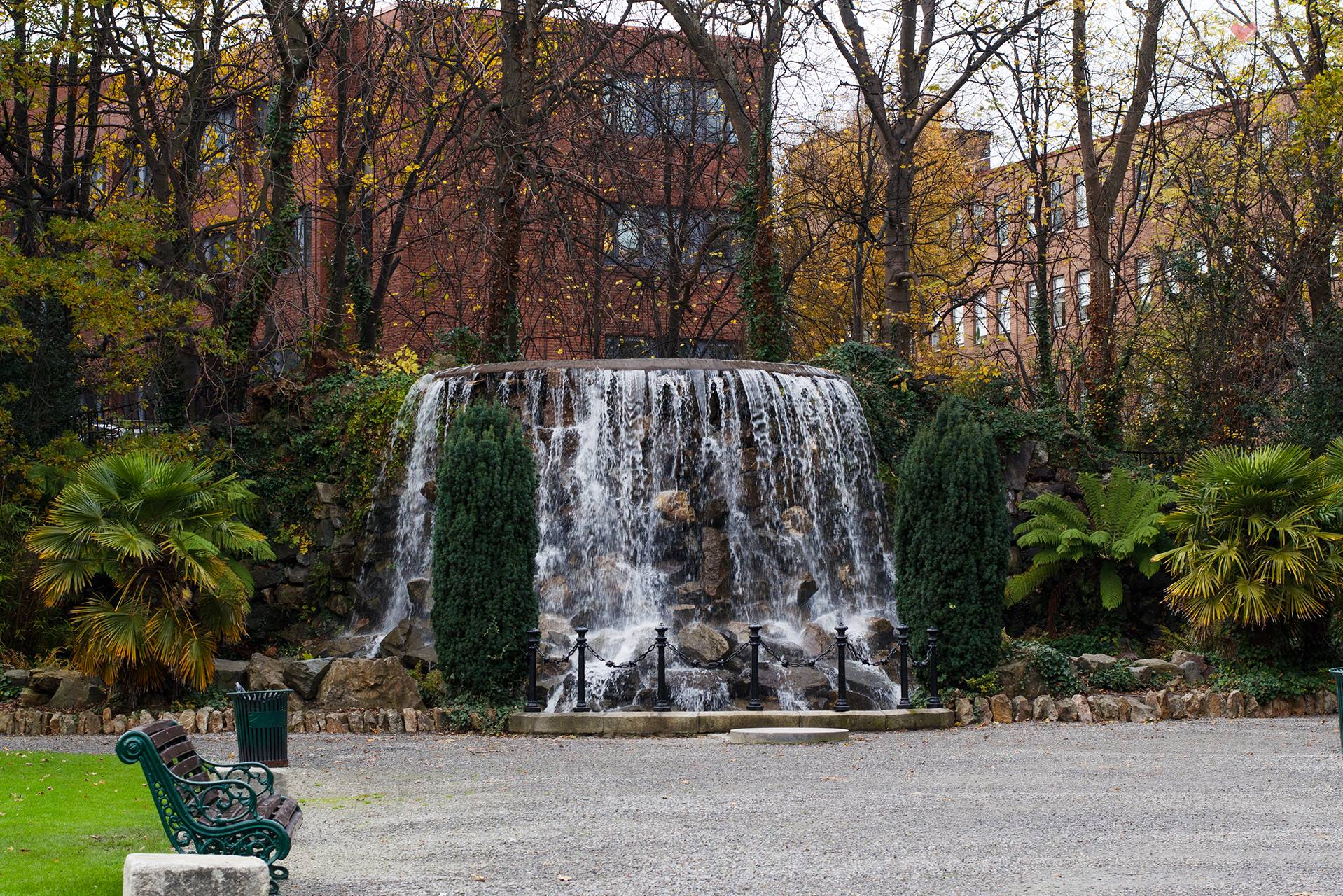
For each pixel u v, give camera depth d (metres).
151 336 21.14
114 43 22.03
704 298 33.91
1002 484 16.78
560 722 14.53
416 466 19.89
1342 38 23.67
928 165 31.83
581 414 19.47
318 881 7.11
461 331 23.20
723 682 15.98
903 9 27.47
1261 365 25.64
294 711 15.28
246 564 20.03
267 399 21.48
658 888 6.89
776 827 8.64
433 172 24.62
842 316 36.19
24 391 20.09
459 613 15.38
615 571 18.45
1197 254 28.61
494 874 7.24
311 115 24.06
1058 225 30.44
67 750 12.66
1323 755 12.29
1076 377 31.88
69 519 14.44
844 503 20.03
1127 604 20.94
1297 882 6.89
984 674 16.27
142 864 5.94
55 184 23.75
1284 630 16.94
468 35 23.08
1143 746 13.23
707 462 19.30
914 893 6.73
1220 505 17.25
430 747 13.34
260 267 22.16
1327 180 25.12
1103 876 7.09
